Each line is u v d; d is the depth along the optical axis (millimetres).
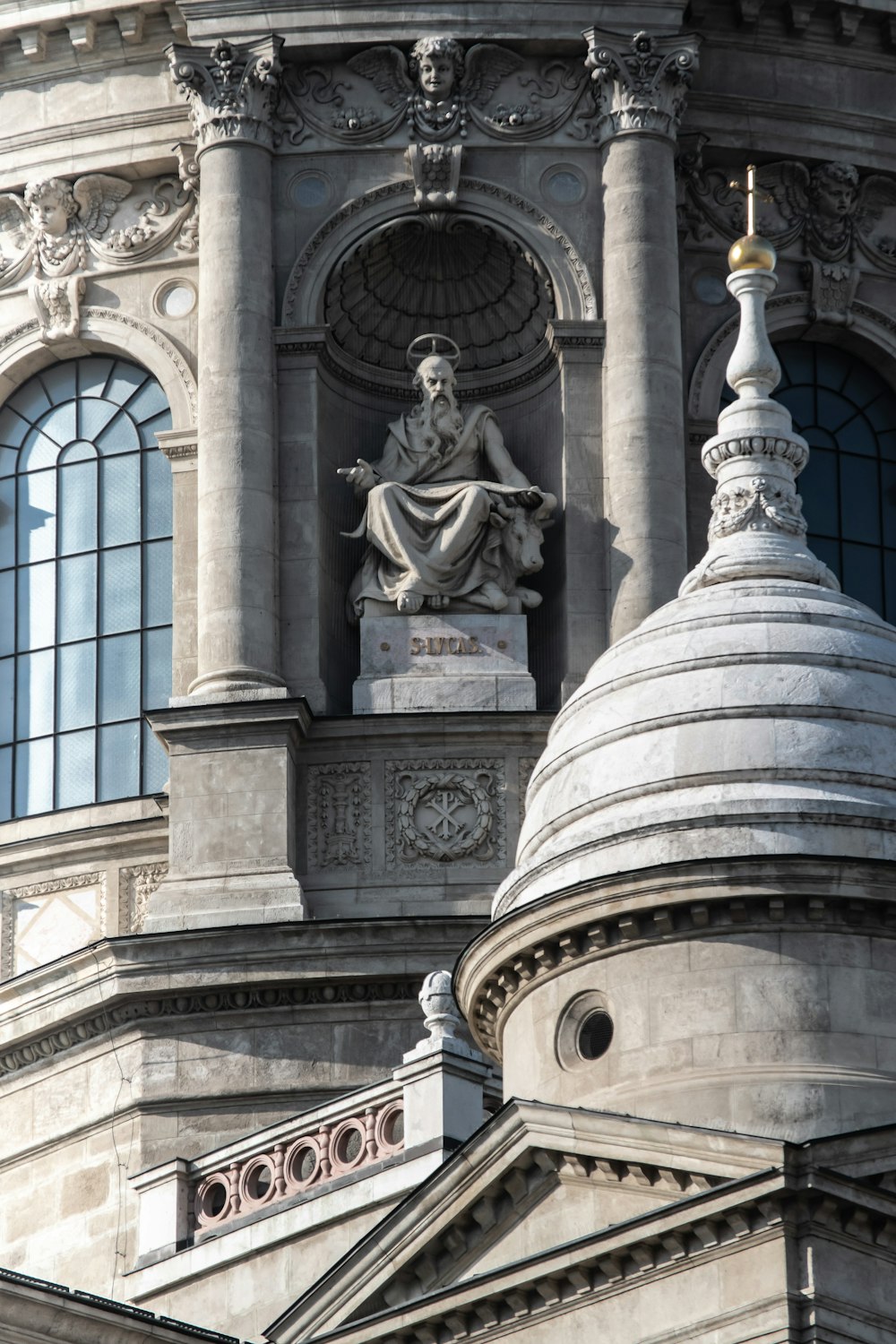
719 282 84250
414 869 77750
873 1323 54844
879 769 60688
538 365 81875
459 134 81875
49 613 84250
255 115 81625
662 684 62281
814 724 61062
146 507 84188
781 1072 58469
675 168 82625
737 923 59375
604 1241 56156
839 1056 58625
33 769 83312
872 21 85562
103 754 82938
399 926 75250
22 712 83812
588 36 81750
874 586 85250
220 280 80750
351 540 81250
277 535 79812
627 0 82250
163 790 80062
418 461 80688
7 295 85438
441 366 81188
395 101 82125
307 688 78938
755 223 83938
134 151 84438
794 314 85062
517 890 61938
